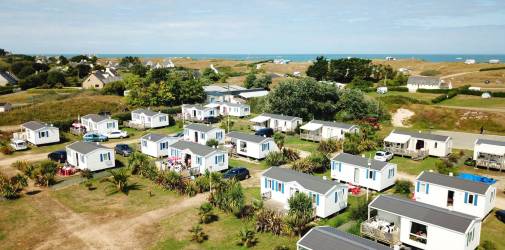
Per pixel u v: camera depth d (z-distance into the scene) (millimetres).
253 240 33125
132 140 73625
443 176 40844
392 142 62312
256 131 74812
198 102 113312
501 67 175875
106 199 43594
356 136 65625
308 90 90562
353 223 36125
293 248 31875
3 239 34250
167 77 113750
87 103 100812
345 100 92062
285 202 40844
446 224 29297
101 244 33281
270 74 166500
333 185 38438
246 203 41219
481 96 106250
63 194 45188
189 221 37625
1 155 62562
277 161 56156
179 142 58500
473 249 30344
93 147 54062
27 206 41562
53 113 91562
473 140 71750
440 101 102000
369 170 45281
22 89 132750
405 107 93188
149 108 95688
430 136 61562
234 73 185500
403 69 190375
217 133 68312
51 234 35188
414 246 31203
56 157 58344
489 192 37719
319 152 56500
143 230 35844
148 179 50500
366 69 150125
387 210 32594
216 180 44531
